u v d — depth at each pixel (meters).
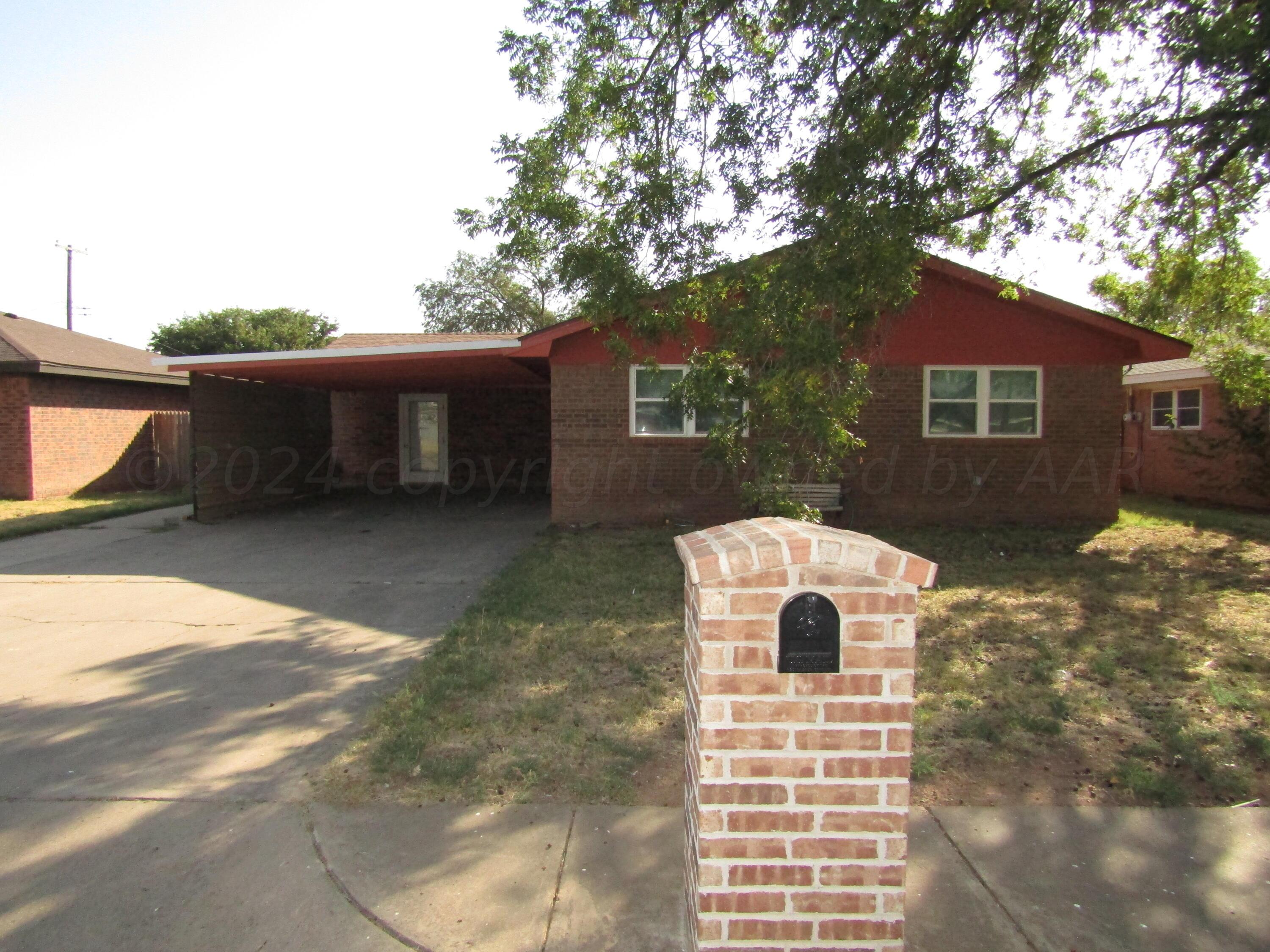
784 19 7.35
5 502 15.62
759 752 2.60
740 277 7.44
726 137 7.56
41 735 4.73
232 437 14.16
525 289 47.22
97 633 6.85
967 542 10.58
